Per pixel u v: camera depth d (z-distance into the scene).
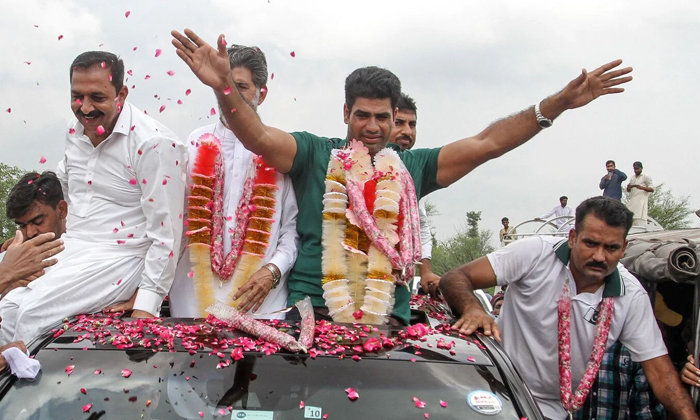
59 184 3.61
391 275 3.28
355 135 3.47
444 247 24.77
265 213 3.52
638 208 15.81
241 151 3.68
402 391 2.46
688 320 4.08
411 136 5.53
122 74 3.48
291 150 3.43
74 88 3.36
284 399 2.43
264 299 3.41
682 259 3.46
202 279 3.48
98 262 3.35
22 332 3.20
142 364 2.52
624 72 3.46
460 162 3.62
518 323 3.85
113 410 2.38
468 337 2.87
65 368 2.50
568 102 3.50
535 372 3.83
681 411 3.44
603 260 3.44
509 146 3.60
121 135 3.44
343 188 3.38
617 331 3.64
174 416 2.38
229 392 2.44
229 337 2.69
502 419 2.43
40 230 3.53
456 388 2.50
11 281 2.85
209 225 3.53
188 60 3.09
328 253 3.32
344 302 3.23
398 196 3.36
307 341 2.62
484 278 3.74
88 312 3.32
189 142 3.79
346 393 2.44
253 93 3.81
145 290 3.30
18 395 2.42
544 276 3.70
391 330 2.87
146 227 3.41
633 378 4.21
